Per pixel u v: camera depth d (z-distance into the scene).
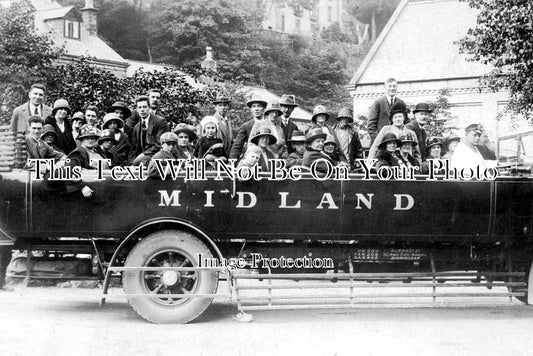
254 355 5.09
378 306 7.33
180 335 5.74
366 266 6.53
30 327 6.00
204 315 6.75
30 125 6.41
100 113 12.73
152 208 6.18
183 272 6.18
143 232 6.32
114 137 7.33
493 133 23.69
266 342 5.51
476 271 6.62
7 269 6.42
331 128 7.81
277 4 47.47
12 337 5.61
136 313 6.72
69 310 6.85
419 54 26.50
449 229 6.30
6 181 6.12
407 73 26.23
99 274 6.41
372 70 27.16
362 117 19.61
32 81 14.30
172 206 6.18
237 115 21.62
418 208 6.27
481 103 24.47
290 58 42.34
